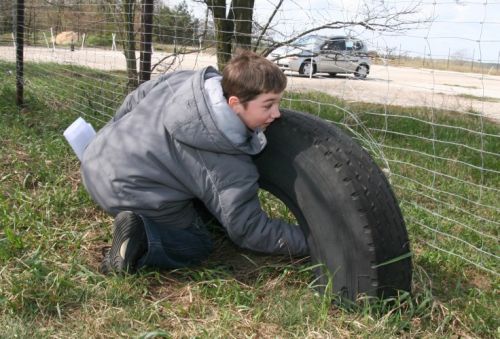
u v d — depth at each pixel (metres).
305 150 2.62
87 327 2.36
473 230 3.48
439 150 6.02
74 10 7.20
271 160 2.71
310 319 2.49
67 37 8.69
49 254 2.98
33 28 8.28
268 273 2.90
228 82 2.52
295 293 2.69
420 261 3.19
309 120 2.74
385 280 2.50
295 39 4.82
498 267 3.25
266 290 2.77
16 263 2.83
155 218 2.85
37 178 4.13
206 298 2.67
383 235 2.47
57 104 6.58
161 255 2.79
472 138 6.83
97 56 10.01
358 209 2.46
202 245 2.98
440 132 6.99
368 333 2.37
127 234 2.72
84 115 5.92
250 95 2.48
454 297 2.81
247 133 2.62
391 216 2.50
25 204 3.55
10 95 6.84
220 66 5.49
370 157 2.63
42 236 3.13
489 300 2.83
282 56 5.11
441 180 4.82
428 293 2.65
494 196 4.50
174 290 2.75
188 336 2.35
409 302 2.55
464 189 4.57
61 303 2.54
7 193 3.82
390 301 2.54
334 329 2.42
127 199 2.80
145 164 2.75
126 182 2.78
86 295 2.59
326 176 2.54
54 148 4.75
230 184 2.63
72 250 3.08
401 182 4.61
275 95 2.52
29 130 5.38
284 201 2.74
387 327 2.41
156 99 2.91
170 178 2.74
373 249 2.46
